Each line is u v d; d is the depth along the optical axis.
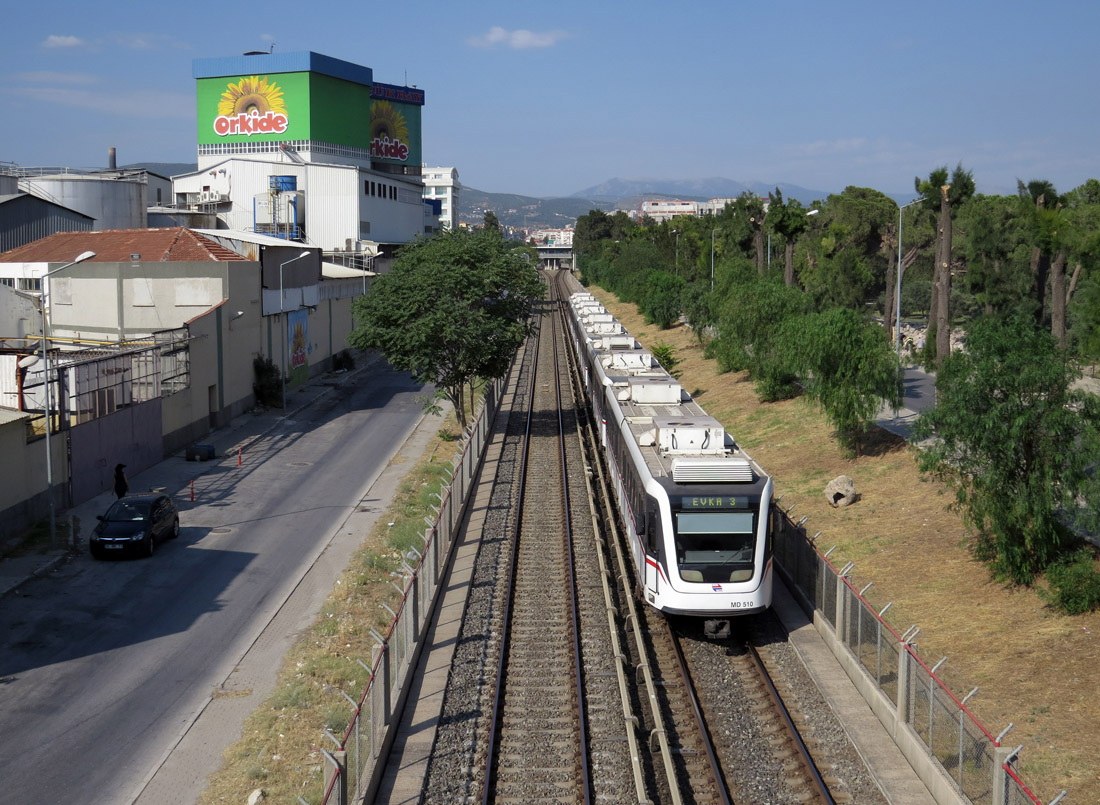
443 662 19.64
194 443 42.53
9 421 28.25
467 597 23.59
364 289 76.19
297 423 48.03
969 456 21.06
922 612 20.62
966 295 73.94
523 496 33.62
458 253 41.31
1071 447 19.59
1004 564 20.64
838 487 28.56
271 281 53.88
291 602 23.61
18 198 64.81
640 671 18.94
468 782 15.00
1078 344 41.44
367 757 14.98
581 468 38.06
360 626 21.94
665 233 126.00
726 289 60.06
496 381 51.56
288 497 33.94
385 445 43.00
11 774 15.55
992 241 56.25
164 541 28.47
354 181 91.00
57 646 20.88
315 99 104.81
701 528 19.91
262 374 51.56
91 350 41.00
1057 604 19.14
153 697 18.39
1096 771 13.98
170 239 53.00
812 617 21.44
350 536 29.23
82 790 15.09
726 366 55.28
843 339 31.67
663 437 23.11
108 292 47.66
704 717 17.06
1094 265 42.31
